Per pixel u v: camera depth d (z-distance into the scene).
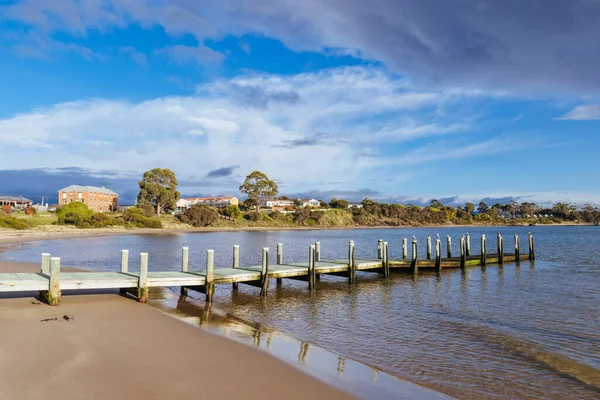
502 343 12.97
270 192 136.75
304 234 96.75
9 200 127.62
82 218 80.06
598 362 11.39
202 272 20.39
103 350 9.90
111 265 29.91
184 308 17.09
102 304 15.29
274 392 8.27
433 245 61.66
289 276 22.30
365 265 26.59
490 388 9.51
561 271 31.45
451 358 11.52
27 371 8.25
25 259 32.03
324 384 8.97
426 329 14.61
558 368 10.89
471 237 92.06
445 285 24.86
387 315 16.86
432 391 9.16
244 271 21.38
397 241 70.50
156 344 10.77
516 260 37.47
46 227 72.38
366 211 168.25
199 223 110.00
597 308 18.23
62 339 10.52
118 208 137.25
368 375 9.87
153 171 110.19
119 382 8.05
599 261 38.38
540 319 16.20
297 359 10.63
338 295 21.53
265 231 110.94
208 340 11.57
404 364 10.92
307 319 16.08
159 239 64.62
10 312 13.35
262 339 12.48
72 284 15.59
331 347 12.23
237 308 17.98
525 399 9.01
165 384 8.18
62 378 8.02
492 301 19.84
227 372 9.15
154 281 17.36
